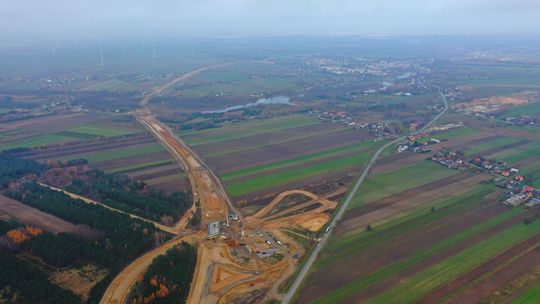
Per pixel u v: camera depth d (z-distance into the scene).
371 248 175.62
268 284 154.50
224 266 166.38
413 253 171.00
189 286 153.38
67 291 148.12
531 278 152.88
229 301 145.12
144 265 166.75
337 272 159.75
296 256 172.75
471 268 160.00
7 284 151.88
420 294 145.50
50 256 167.00
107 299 146.50
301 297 146.00
